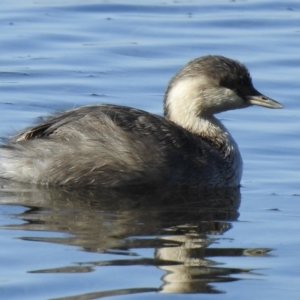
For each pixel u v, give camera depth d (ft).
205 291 33.22
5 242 37.50
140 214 42.01
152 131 46.65
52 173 46.11
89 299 32.27
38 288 33.17
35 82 62.90
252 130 55.77
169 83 50.26
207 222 40.98
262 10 80.18
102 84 62.90
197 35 73.61
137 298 32.45
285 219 41.52
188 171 46.78
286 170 49.60
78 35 72.90
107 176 46.21
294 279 34.42
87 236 38.42
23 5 79.56
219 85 49.19
